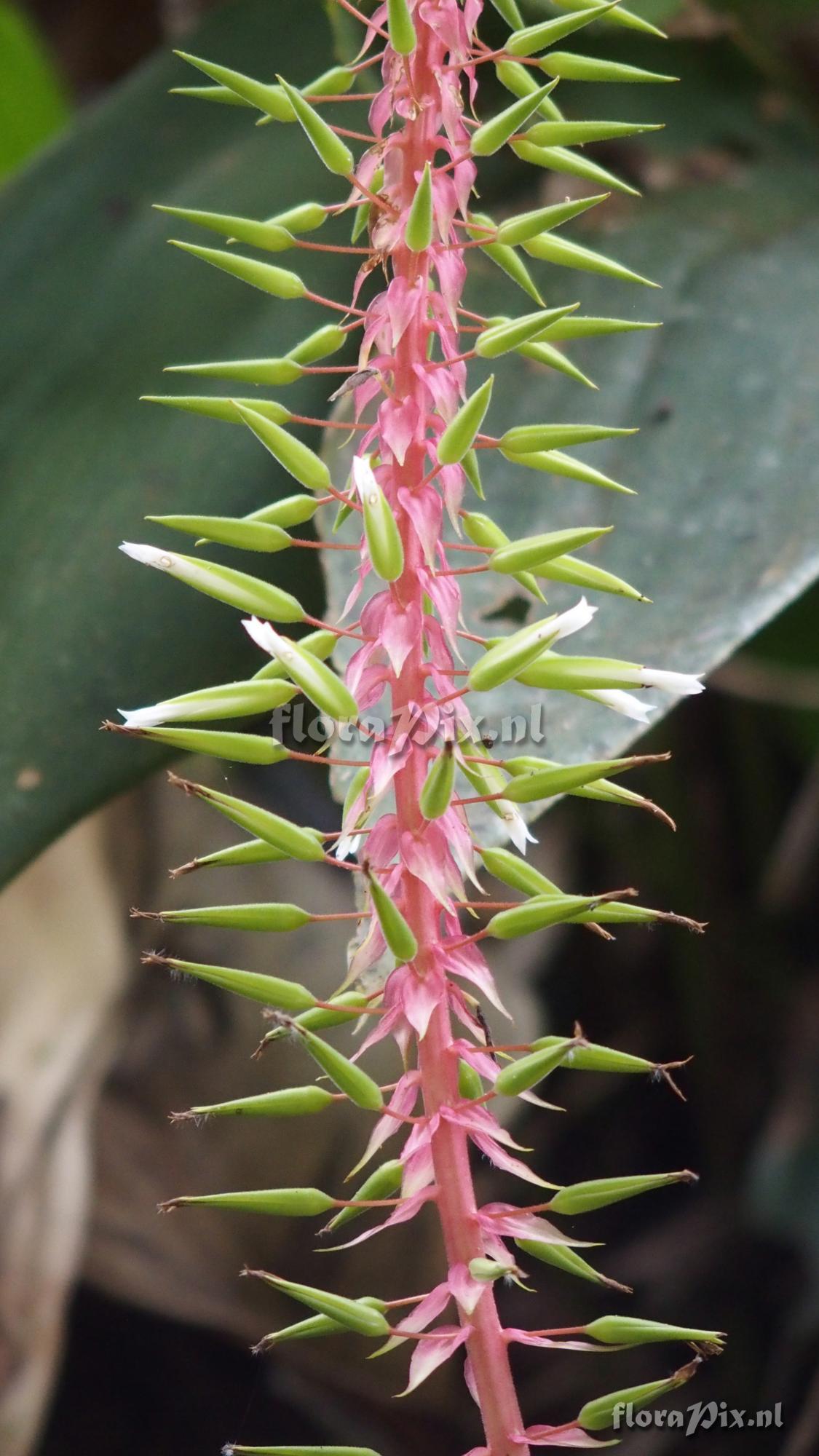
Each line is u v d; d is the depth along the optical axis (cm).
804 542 54
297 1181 89
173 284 71
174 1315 87
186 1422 92
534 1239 38
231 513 63
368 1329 38
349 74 40
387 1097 73
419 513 39
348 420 55
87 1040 81
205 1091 90
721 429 59
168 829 92
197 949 91
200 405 39
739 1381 94
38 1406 72
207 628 61
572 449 60
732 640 53
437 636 39
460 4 42
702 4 73
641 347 63
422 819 39
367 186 40
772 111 75
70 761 58
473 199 70
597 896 38
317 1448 38
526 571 39
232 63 78
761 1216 92
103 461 65
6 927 82
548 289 66
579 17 39
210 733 38
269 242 40
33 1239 75
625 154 72
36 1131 77
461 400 39
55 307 72
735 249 67
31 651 60
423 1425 91
